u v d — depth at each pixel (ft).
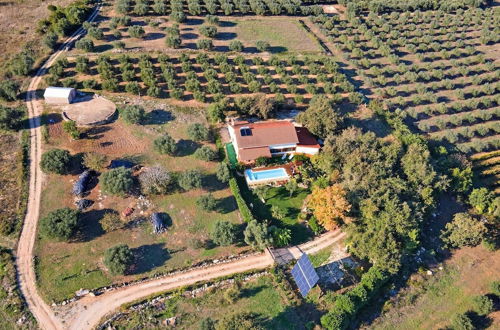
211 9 435.94
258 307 224.94
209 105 333.21
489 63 408.05
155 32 403.34
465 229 257.55
